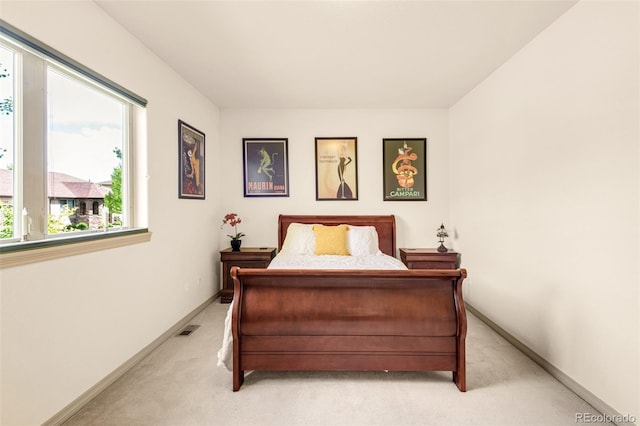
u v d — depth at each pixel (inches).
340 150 154.9
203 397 69.7
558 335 78.7
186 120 117.9
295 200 155.4
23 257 53.5
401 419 62.6
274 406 66.7
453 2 72.2
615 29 62.4
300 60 101.7
